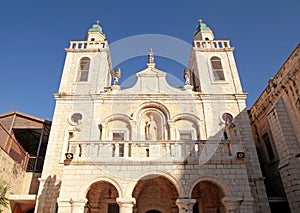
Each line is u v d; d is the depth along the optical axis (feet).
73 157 46.85
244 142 62.49
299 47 54.95
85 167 45.91
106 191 57.57
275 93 66.33
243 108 67.26
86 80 74.18
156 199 57.77
